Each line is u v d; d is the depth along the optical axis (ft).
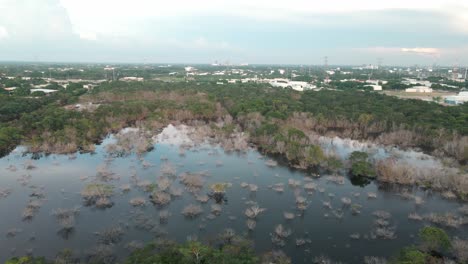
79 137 268.62
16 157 240.94
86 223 155.33
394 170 209.97
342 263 130.31
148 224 153.28
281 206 176.24
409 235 151.43
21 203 172.14
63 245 138.72
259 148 275.80
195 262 108.27
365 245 143.23
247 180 209.56
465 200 186.19
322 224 159.63
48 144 253.44
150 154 253.65
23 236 144.15
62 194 182.60
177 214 164.76
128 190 188.24
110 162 233.35
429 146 288.51
